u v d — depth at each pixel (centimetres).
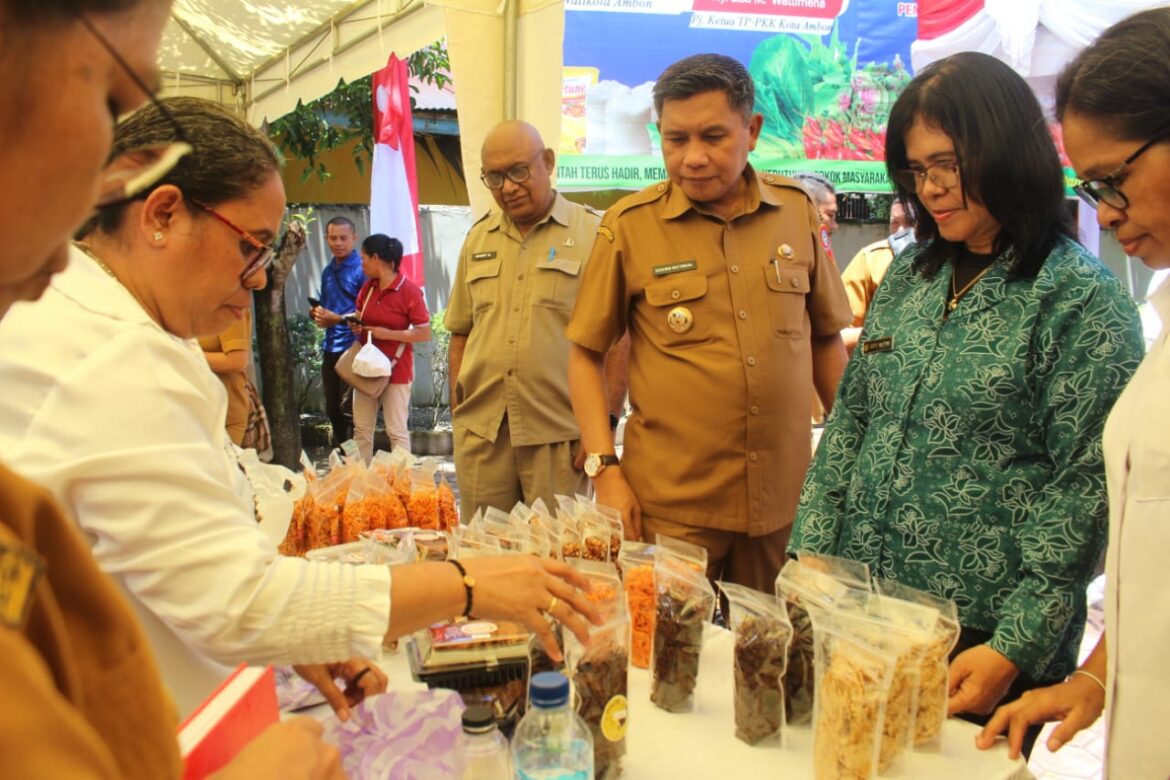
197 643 104
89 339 102
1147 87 106
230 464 140
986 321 151
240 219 113
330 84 434
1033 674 137
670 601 137
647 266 231
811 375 243
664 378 230
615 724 116
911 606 126
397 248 563
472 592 113
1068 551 135
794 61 595
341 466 213
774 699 126
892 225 391
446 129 832
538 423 306
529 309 304
